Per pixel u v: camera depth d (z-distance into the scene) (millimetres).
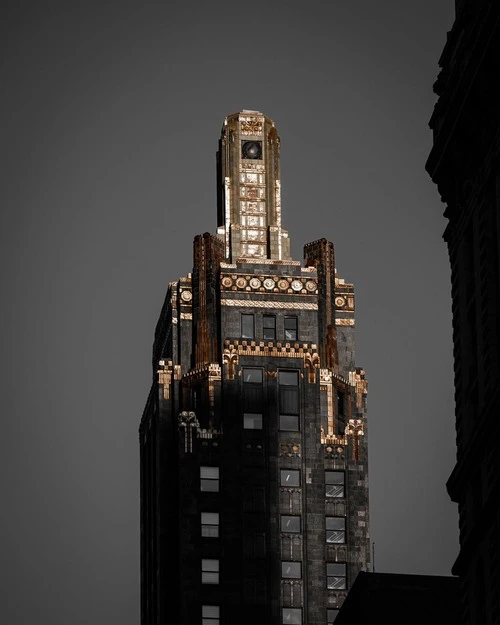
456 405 169875
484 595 160000
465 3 168625
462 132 167875
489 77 162250
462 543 164625
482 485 161625
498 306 162625
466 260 170250
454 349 171250
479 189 166875
